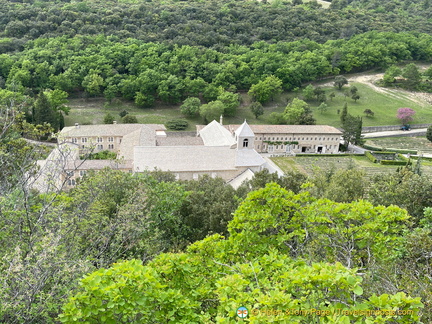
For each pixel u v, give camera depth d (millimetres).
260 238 22188
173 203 39031
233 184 64562
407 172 50219
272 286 16453
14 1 181500
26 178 25891
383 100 155875
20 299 16656
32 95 122625
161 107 139500
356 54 177875
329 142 108438
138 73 143875
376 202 42219
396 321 13070
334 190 45125
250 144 69625
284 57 163375
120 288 14656
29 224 21578
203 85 142375
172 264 18531
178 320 15164
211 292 18578
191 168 66688
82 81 136125
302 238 22203
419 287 17750
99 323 15203
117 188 39156
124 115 124875
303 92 151250
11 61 131625
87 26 161000
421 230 22219
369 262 20156
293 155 104125
